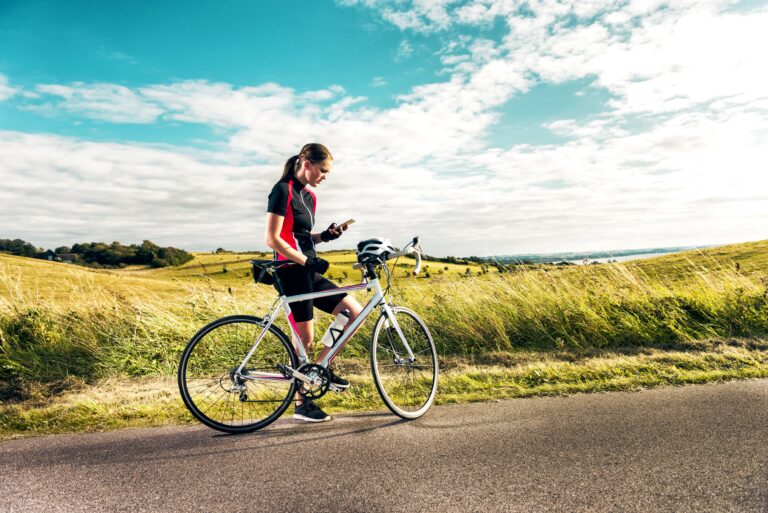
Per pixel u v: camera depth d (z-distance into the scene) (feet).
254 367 10.99
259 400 10.73
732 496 6.56
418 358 12.63
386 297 11.95
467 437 9.18
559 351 18.57
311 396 10.90
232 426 10.15
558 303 21.17
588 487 6.94
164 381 16.17
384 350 12.10
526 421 9.98
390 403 10.66
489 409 11.08
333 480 7.45
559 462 7.82
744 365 14.71
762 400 10.69
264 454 8.67
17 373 16.48
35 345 19.15
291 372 10.48
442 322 21.12
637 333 19.45
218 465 8.20
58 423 11.24
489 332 20.17
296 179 10.98
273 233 10.46
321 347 18.83
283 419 11.10
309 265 10.58
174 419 11.26
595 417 10.05
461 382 14.01
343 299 11.39
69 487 7.43
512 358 17.65
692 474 7.24
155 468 8.13
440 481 7.28
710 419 9.59
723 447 8.18
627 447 8.35
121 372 17.42
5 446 9.53
